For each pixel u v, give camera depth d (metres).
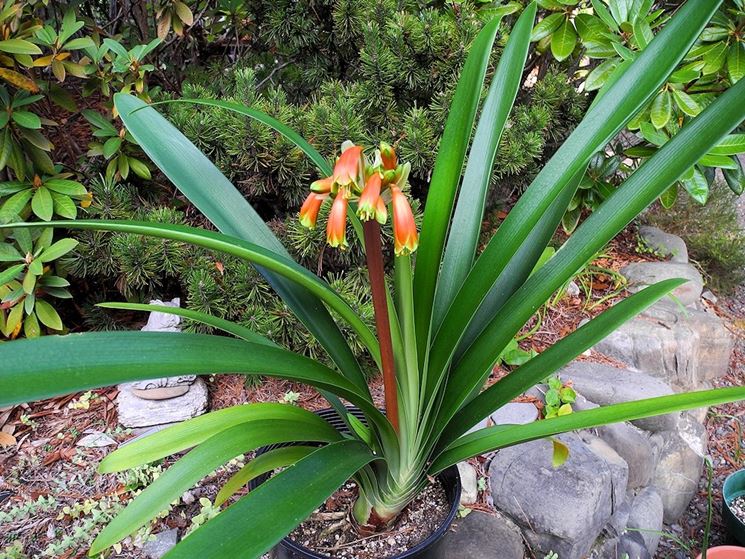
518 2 1.35
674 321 1.35
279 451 0.61
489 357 0.55
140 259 0.98
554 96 1.23
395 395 0.53
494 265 0.53
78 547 0.80
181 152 0.59
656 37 0.49
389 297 0.52
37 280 1.00
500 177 1.12
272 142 1.02
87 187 1.17
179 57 1.48
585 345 0.52
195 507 0.86
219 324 0.61
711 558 0.96
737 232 1.88
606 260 1.57
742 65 1.17
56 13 1.24
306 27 1.19
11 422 0.99
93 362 0.35
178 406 0.99
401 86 1.14
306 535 0.65
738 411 1.49
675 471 1.20
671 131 1.22
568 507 0.87
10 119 0.98
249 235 0.58
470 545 0.85
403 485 0.60
